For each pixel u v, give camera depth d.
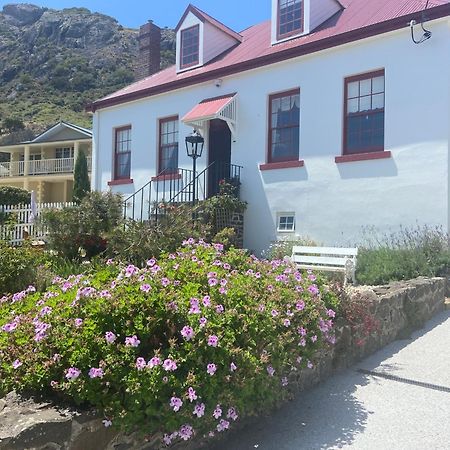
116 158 16.61
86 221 9.81
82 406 2.86
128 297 3.15
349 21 12.15
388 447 3.52
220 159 14.09
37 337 2.97
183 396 2.87
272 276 4.50
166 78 16.23
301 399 4.40
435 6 9.89
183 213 9.86
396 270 8.48
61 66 86.75
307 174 11.91
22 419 2.65
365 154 10.91
